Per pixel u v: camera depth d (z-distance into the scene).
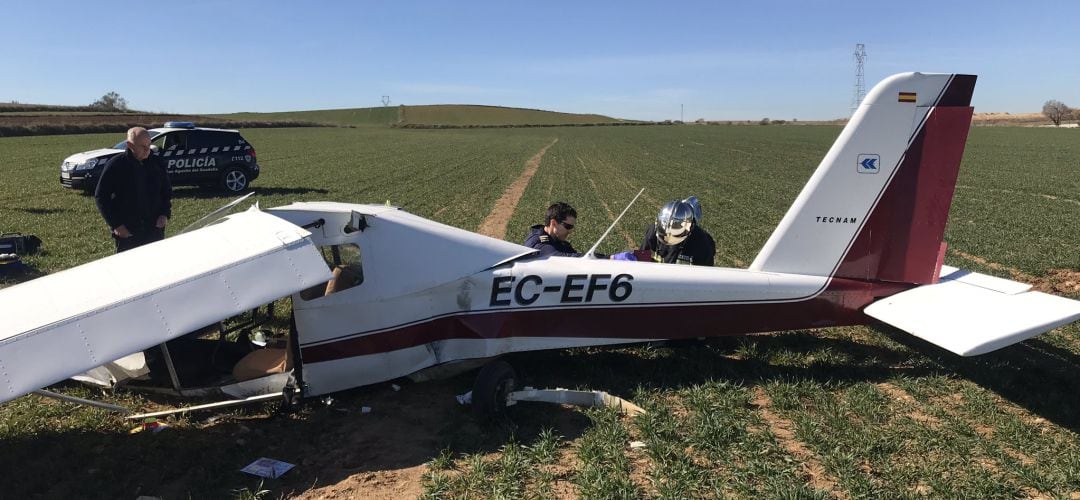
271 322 5.96
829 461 3.91
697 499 3.57
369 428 4.43
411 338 4.75
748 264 9.78
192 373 4.68
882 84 4.98
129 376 4.69
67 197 16.27
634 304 5.09
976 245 10.98
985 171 28.41
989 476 3.74
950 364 5.53
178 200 16.39
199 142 18.11
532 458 3.99
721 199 18.75
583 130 104.69
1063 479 3.69
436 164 31.77
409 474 3.86
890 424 4.46
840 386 5.13
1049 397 4.81
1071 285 8.55
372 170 27.41
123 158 6.24
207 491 3.62
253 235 4.14
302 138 60.62
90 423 4.32
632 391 4.99
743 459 3.99
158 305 3.50
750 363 5.59
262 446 4.13
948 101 4.95
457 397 4.77
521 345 4.96
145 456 3.95
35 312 3.40
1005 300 4.84
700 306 5.14
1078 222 13.77
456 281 4.80
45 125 52.97
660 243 6.45
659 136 80.44
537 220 14.01
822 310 5.25
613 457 3.95
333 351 4.54
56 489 3.62
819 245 5.22
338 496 3.62
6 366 3.09
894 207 5.14
